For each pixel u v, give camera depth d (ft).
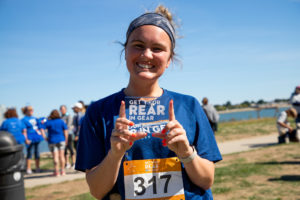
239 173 20.08
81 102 31.01
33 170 31.40
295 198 14.19
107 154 4.50
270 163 22.80
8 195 12.12
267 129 56.70
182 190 4.71
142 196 4.62
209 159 4.93
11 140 12.32
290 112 34.17
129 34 4.99
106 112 5.06
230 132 54.19
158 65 4.91
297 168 20.48
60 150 26.99
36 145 30.01
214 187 16.96
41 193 19.42
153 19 4.87
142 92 5.14
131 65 4.98
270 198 14.42
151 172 4.67
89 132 4.98
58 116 27.12
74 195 18.28
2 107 36.22
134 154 4.73
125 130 4.20
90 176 4.73
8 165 12.18
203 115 5.23
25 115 29.99
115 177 4.58
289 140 34.47
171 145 4.32
